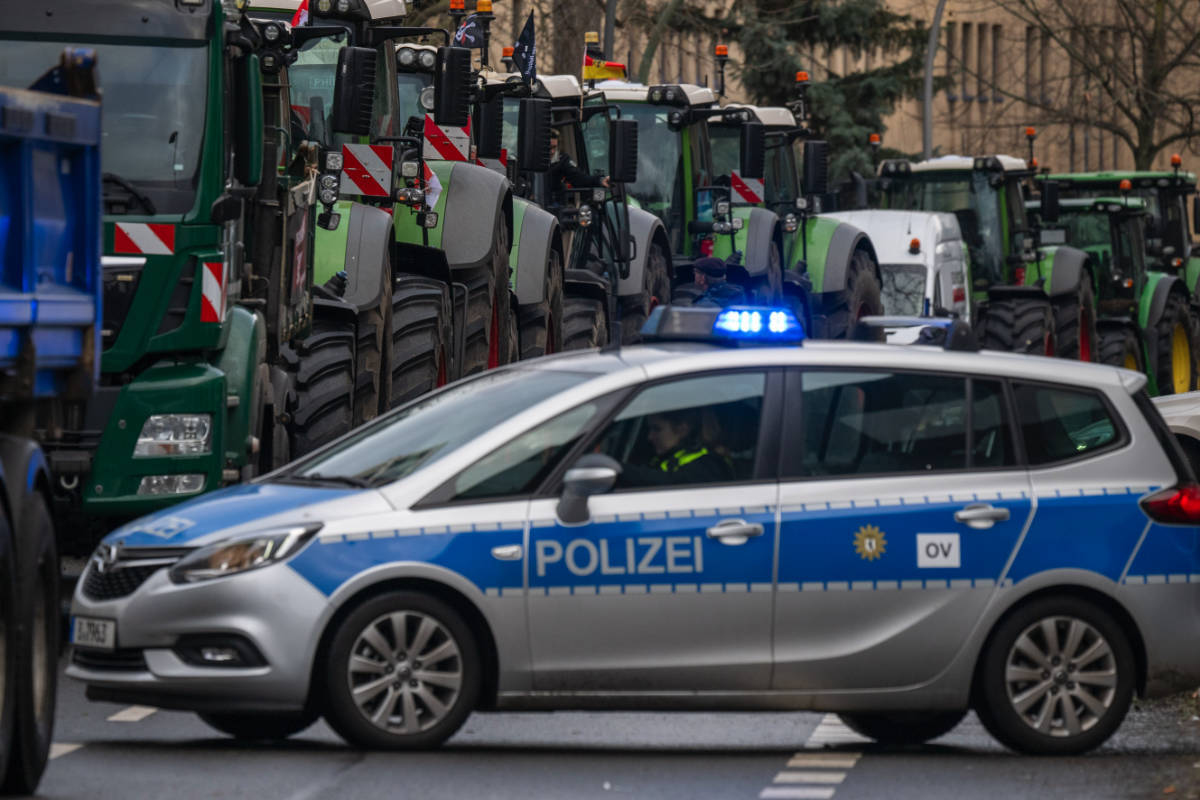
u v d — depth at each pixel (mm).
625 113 64312
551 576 25000
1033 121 156125
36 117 21531
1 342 20938
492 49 112125
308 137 44438
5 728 21234
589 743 26922
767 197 73312
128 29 34938
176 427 33812
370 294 41469
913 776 24703
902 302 79250
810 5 127312
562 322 55031
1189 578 26609
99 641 25141
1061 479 26469
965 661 26016
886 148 132000
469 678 25000
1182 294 99250
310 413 38562
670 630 25312
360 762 24391
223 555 24578
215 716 26609
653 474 25531
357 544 24672
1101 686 26453
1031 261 88438
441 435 25969
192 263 34156
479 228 47562
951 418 26359
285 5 44688
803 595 25578
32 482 21828
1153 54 145625
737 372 25953
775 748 26938
